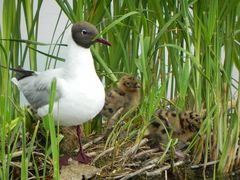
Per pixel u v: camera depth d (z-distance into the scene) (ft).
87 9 40.91
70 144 39.45
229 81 39.40
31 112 38.37
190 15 39.50
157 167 38.11
